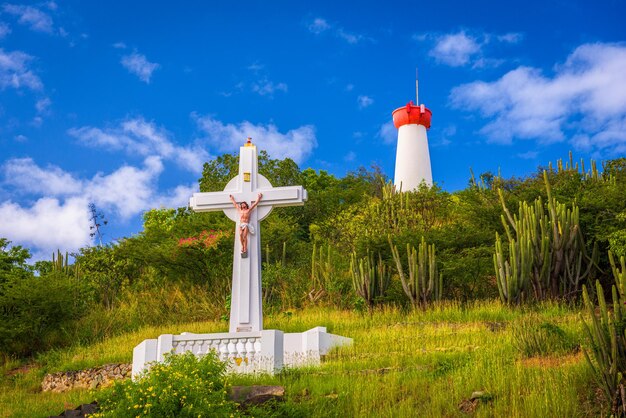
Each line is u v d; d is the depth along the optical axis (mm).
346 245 33031
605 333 11789
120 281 31172
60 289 26641
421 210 34656
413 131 51281
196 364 14000
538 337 15547
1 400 19734
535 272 23062
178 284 30297
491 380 13359
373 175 53156
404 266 26609
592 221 24672
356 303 25438
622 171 31359
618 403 11469
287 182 41438
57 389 21531
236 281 19422
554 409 11758
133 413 12570
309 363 17062
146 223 41375
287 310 27219
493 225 28547
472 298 25781
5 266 28922
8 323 25281
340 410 13195
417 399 13359
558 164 33281
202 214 37125
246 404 13586
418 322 22016
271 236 32688
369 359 16875
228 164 41906
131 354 22000
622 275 12086
